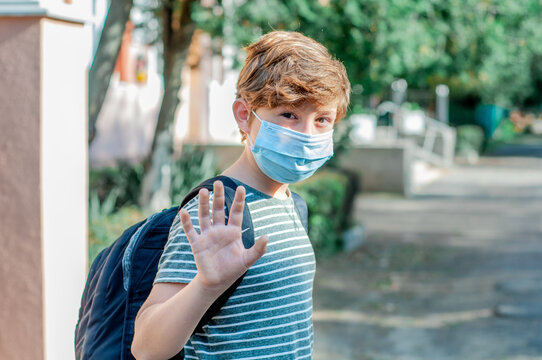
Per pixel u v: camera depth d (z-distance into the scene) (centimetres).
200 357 165
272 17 654
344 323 622
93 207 621
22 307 324
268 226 171
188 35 783
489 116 3300
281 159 172
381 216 1274
